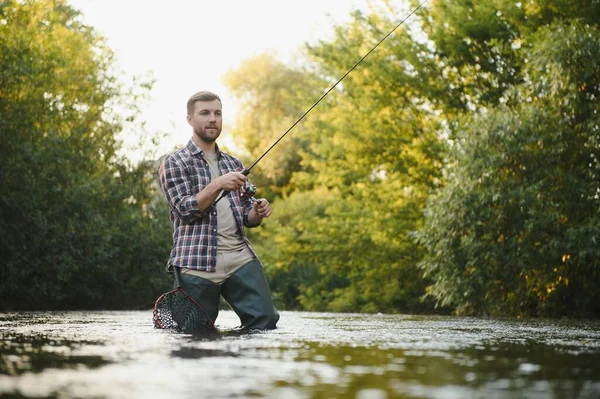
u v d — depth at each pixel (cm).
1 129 1120
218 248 398
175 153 419
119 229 1423
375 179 1739
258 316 393
